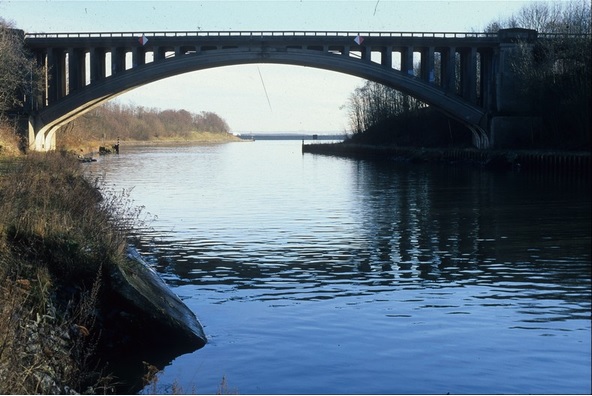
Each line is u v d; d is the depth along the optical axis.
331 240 28.84
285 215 37.16
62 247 16.39
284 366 14.20
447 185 55.84
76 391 12.52
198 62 70.88
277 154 133.88
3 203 17.97
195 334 15.71
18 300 13.48
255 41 70.81
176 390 12.53
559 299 19.11
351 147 125.38
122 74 71.12
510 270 22.95
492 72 76.69
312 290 20.23
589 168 61.78
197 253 25.78
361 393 12.91
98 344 14.80
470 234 30.55
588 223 33.69
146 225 32.81
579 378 13.38
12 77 62.72
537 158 67.69
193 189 52.56
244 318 17.39
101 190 44.69
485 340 15.58
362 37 72.44
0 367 11.02
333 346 15.30
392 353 14.83
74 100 71.62
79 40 71.38
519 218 35.78
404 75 73.75
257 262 24.23
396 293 19.91
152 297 16.16
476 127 78.38
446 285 20.91
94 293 14.58
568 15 86.12
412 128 111.56
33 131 71.50
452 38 74.31
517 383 13.18
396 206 41.50
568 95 71.00
